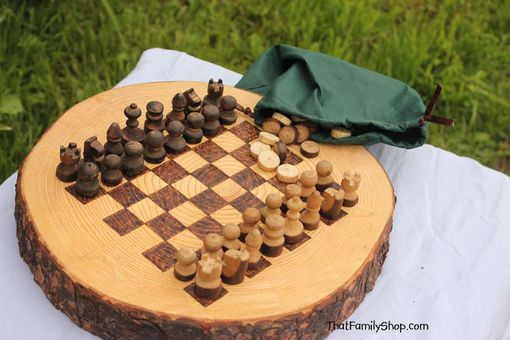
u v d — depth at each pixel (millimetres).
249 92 1030
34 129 1362
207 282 744
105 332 771
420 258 931
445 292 895
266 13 1620
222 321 732
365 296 872
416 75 1539
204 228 825
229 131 956
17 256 861
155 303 739
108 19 1536
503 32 1681
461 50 1599
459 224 978
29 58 1455
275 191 881
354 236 838
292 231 819
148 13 1579
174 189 865
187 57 1190
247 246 781
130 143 863
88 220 815
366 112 973
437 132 1477
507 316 904
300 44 1561
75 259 772
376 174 928
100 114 951
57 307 803
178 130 900
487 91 1548
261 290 767
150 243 800
